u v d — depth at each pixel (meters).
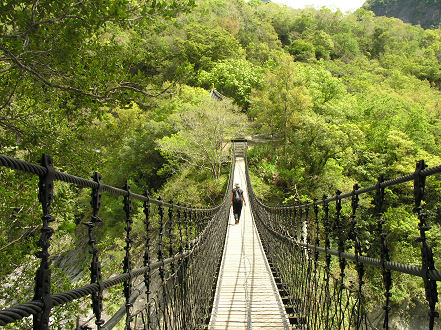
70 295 1.05
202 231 4.62
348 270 11.09
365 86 35.72
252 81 35.75
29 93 3.82
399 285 12.19
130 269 1.69
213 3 67.12
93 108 3.78
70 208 4.06
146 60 3.79
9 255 3.53
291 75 23.08
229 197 12.66
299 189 18.50
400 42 72.62
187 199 17.97
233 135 21.97
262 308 4.46
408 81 44.53
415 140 19.67
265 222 7.96
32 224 3.76
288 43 67.62
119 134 22.58
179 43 40.47
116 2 2.80
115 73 3.57
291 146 21.27
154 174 23.06
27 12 2.81
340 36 67.56
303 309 3.75
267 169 21.16
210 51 42.97
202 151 20.39
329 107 21.36
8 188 3.63
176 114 22.14
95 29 3.03
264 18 71.50
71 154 4.20
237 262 6.76
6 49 2.71
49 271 0.94
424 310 11.66
